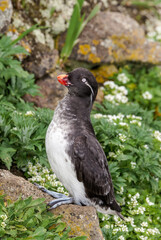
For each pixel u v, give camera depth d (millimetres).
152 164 6809
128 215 6418
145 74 10250
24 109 7332
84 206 5211
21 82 7598
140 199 6691
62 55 8930
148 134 7383
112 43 9742
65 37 9312
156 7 12352
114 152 6887
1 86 7500
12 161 6320
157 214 6664
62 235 4828
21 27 8406
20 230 4629
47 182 6152
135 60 10023
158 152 7254
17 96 7512
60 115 5148
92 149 5031
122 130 7027
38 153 6430
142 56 10102
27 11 8633
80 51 9344
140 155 6863
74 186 5117
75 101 5266
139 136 7109
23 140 6242
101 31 9727
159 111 9594
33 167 6305
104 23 9867
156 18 12281
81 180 5027
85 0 9820
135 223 6383
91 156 5012
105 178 5211
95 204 5355
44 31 8836
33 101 8094
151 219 6648
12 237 4559
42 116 6824
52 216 5020
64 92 8422
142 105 9648
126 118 7930
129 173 6762
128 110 8375
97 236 4984
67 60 9305
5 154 5930
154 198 6812
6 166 6250
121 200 6434
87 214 5098
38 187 5547
